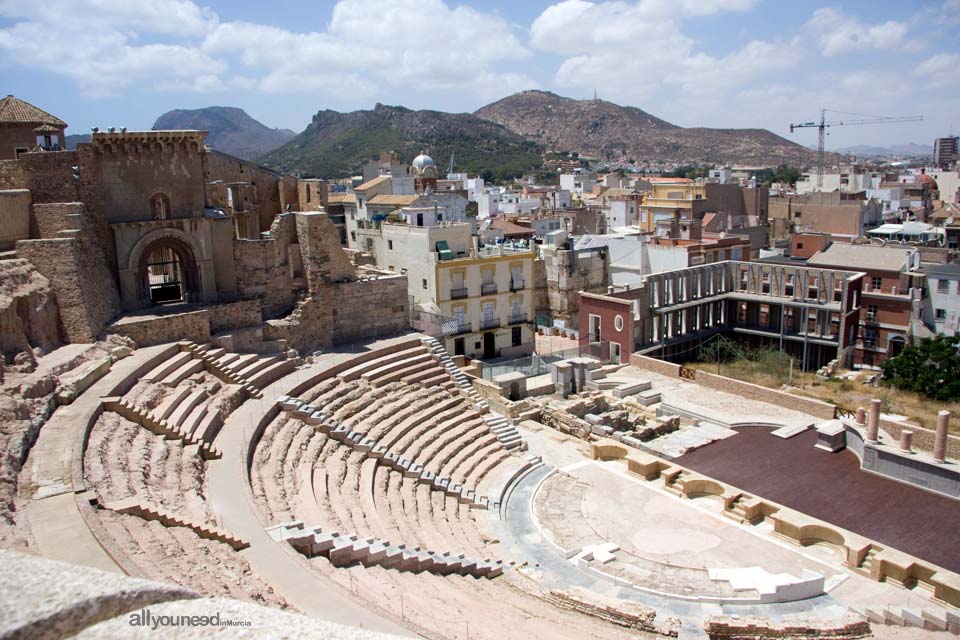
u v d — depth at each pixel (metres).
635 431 47.72
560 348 75.56
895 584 29.78
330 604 19.03
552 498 38.22
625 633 24.53
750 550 32.62
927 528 34.25
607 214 143.38
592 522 35.41
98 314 38.31
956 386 58.31
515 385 53.19
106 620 4.87
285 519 26.00
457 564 27.86
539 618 24.20
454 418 44.56
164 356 38.03
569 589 27.42
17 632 4.41
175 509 24.09
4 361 29.58
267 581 20.22
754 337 76.44
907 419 51.88
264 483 29.33
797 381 64.56
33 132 52.09
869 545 31.62
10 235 37.31
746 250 89.62
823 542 33.06
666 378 58.75
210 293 45.78
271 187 60.84
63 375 31.67
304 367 44.47
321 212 49.59
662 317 69.75
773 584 29.05
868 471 40.78
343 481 32.62
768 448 44.72
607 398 51.66
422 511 33.25
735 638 25.06
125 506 21.98
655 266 81.81
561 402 52.06
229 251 46.44
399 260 74.69
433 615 21.27
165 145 43.53
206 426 32.47
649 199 125.00
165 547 20.23
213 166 56.31
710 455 43.88
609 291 66.00
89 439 27.02
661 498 38.19
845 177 183.25
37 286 34.62
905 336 71.88
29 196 38.94
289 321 47.22
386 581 23.70
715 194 119.25
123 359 36.34
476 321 72.44
